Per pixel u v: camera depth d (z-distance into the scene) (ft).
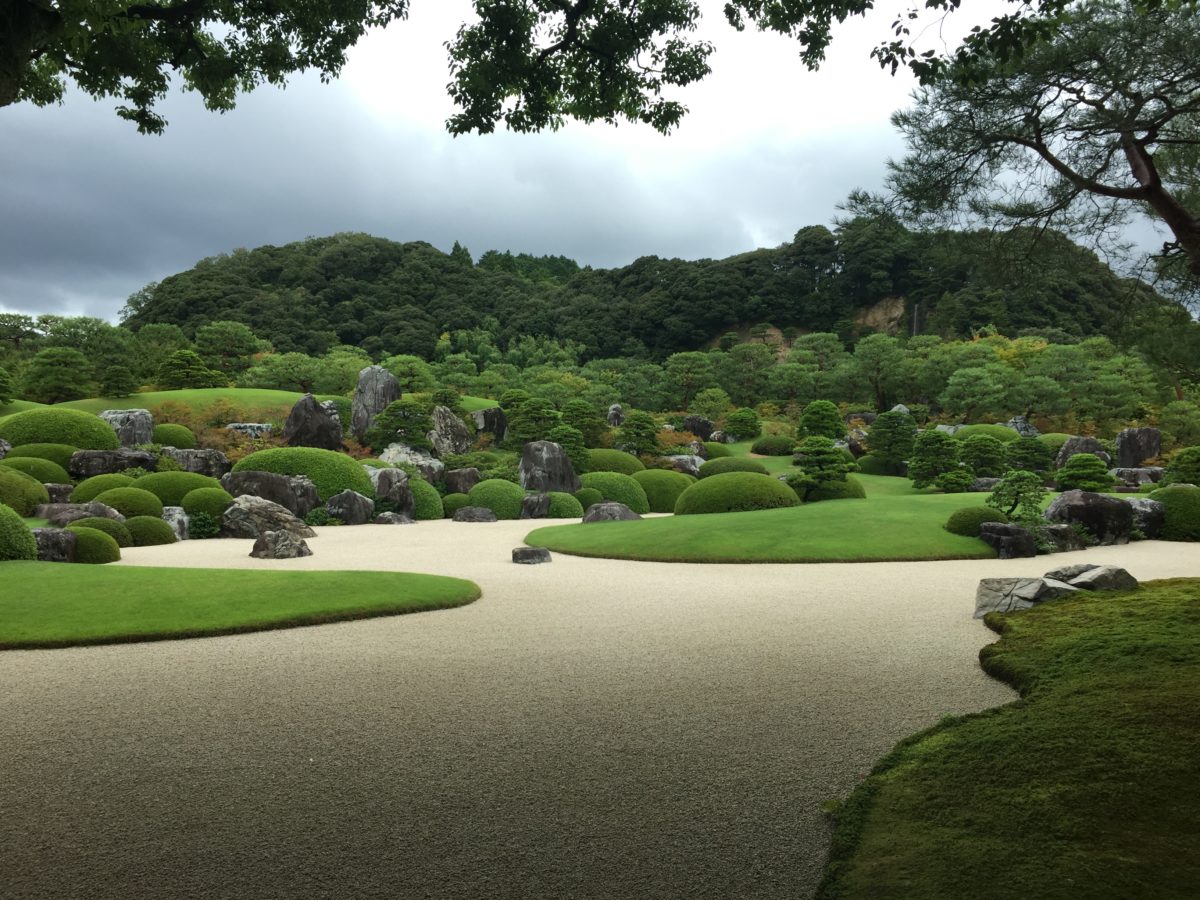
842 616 33.32
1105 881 10.37
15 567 37.70
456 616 33.65
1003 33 19.80
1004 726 16.52
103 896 11.00
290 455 99.19
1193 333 22.65
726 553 54.49
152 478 86.94
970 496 81.15
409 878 11.48
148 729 18.54
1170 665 19.84
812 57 28.99
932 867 11.08
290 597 34.53
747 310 325.42
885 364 192.85
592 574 48.03
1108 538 63.72
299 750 17.11
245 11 29.19
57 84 31.14
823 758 16.49
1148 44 20.43
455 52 30.83
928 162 24.36
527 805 14.14
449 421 135.23
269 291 322.34
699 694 21.47
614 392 194.29
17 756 16.75
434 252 371.35
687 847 12.47
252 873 11.64
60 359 146.00
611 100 33.32
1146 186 22.20
